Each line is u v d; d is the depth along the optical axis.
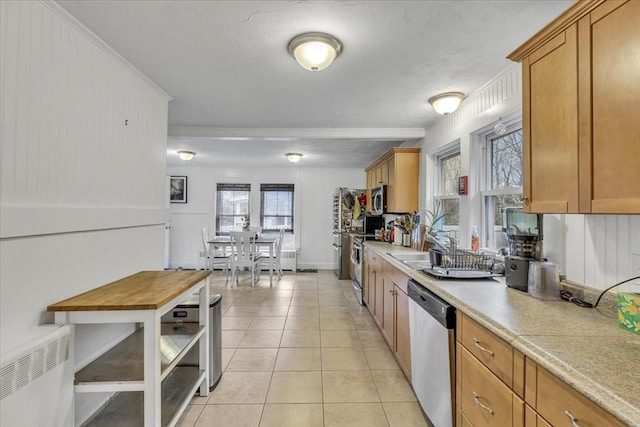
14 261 1.29
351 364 2.58
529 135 1.49
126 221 2.05
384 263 3.04
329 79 2.31
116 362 1.69
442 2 1.45
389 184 4.12
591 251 1.51
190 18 1.59
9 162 1.29
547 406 0.94
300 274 6.43
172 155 5.52
